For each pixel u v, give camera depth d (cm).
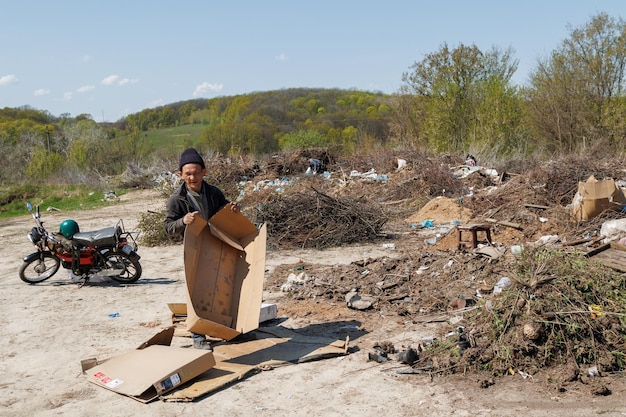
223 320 557
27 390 516
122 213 1939
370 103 6606
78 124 5100
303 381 510
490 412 438
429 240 1112
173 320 678
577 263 593
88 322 716
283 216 1212
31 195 2848
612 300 551
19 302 823
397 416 440
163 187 2289
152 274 995
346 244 1173
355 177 2103
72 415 463
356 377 514
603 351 505
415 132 3594
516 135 3111
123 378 507
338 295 760
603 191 1041
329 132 5112
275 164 2556
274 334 630
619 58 2973
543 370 497
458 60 3288
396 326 641
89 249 907
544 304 536
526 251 638
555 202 1323
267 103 6506
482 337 542
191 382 506
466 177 1823
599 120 2995
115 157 4438
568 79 3075
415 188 1747
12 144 4894
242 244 584
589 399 449
